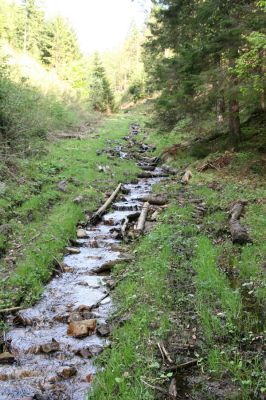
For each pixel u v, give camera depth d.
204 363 5.13
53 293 7.63
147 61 41.56
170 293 6.77
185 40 20.33
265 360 4.98
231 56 14.15
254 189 12.44
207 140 19.56
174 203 12.22
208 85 15.77
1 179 12.88
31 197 12.53
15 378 5.23
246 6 14.20
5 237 9.63
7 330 6.42
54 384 5.07
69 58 58.16
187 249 8.53
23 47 53.84
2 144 14.62
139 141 28.50
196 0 18.61
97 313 6.79
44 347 5.82
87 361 5.54
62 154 18.86
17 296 7.28
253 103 15.89
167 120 20.84
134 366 5.06
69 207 12.16
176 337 5.66
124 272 8.17
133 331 5.74
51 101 26.55
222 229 9.46
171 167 19.12
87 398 4.74
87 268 8.72
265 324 5.74
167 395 4.64
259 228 9.03
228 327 5.69
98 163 18.69
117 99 68.12
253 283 6.79
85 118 33.62
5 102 14.91
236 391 4.63
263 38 10.84
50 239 9.70
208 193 12.94
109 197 13.80
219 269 7.39
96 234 10.81
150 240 9.21
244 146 16.80
